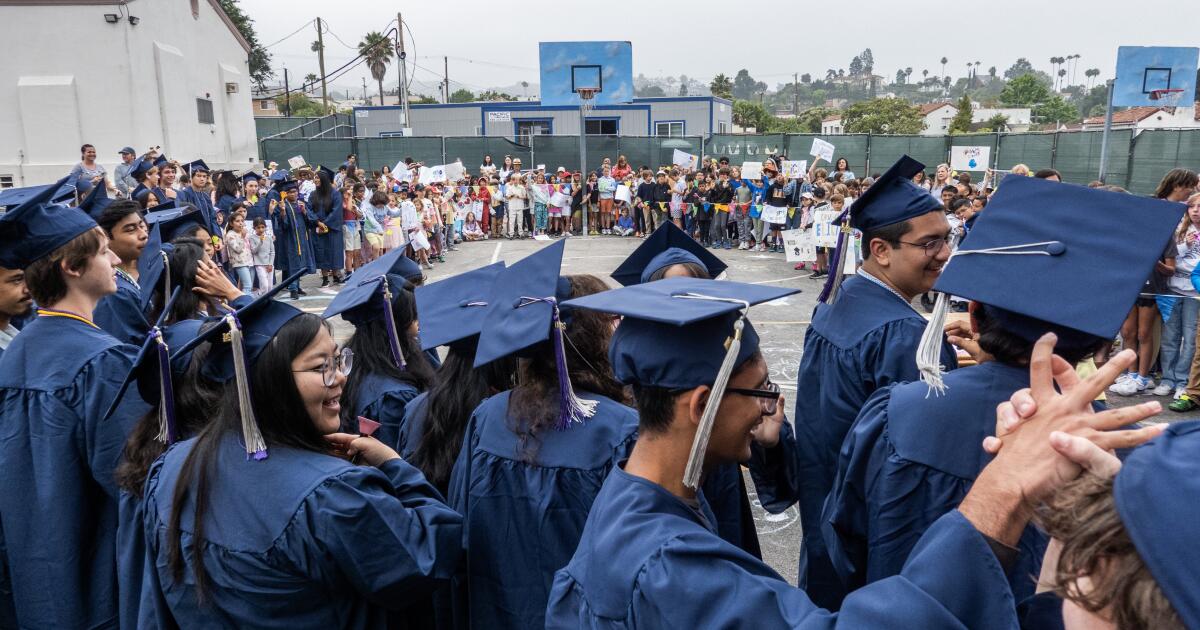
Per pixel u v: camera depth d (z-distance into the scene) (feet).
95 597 7.93
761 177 54.75
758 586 4.04
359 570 5.69
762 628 3.89
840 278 8.63
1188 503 2.46
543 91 66.59
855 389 7.89
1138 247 5.11
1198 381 19.83
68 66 59.36
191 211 14.08
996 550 3.76
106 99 60.39
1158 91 45.42
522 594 6.54
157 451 6.95
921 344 5.49
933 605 3.64
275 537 5.56
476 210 64.13
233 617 5.69
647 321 4.75
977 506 3.87
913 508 5.60
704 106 106.93
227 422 6.02
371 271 10.27
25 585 7.75
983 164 63.41
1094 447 3.41
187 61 70.28
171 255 10.78
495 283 7.64
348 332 30.86
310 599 5.73
